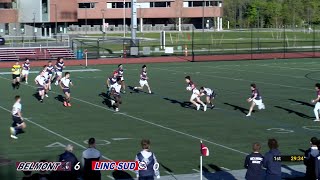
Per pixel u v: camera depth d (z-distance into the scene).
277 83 52.12
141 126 32.22
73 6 135.25
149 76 58.78
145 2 166.25
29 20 130.75
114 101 38.69
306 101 41.25
